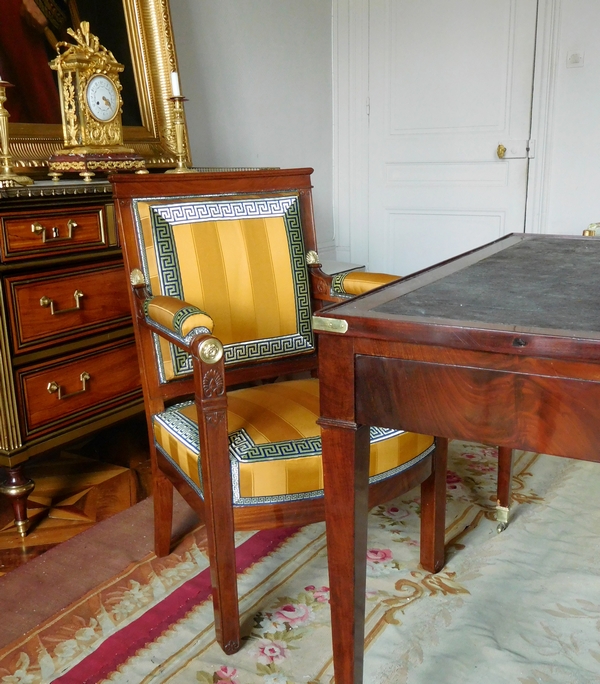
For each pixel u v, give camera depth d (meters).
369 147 3.77
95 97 2.08
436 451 1.46
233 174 1.57
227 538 1.25
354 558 1.02
